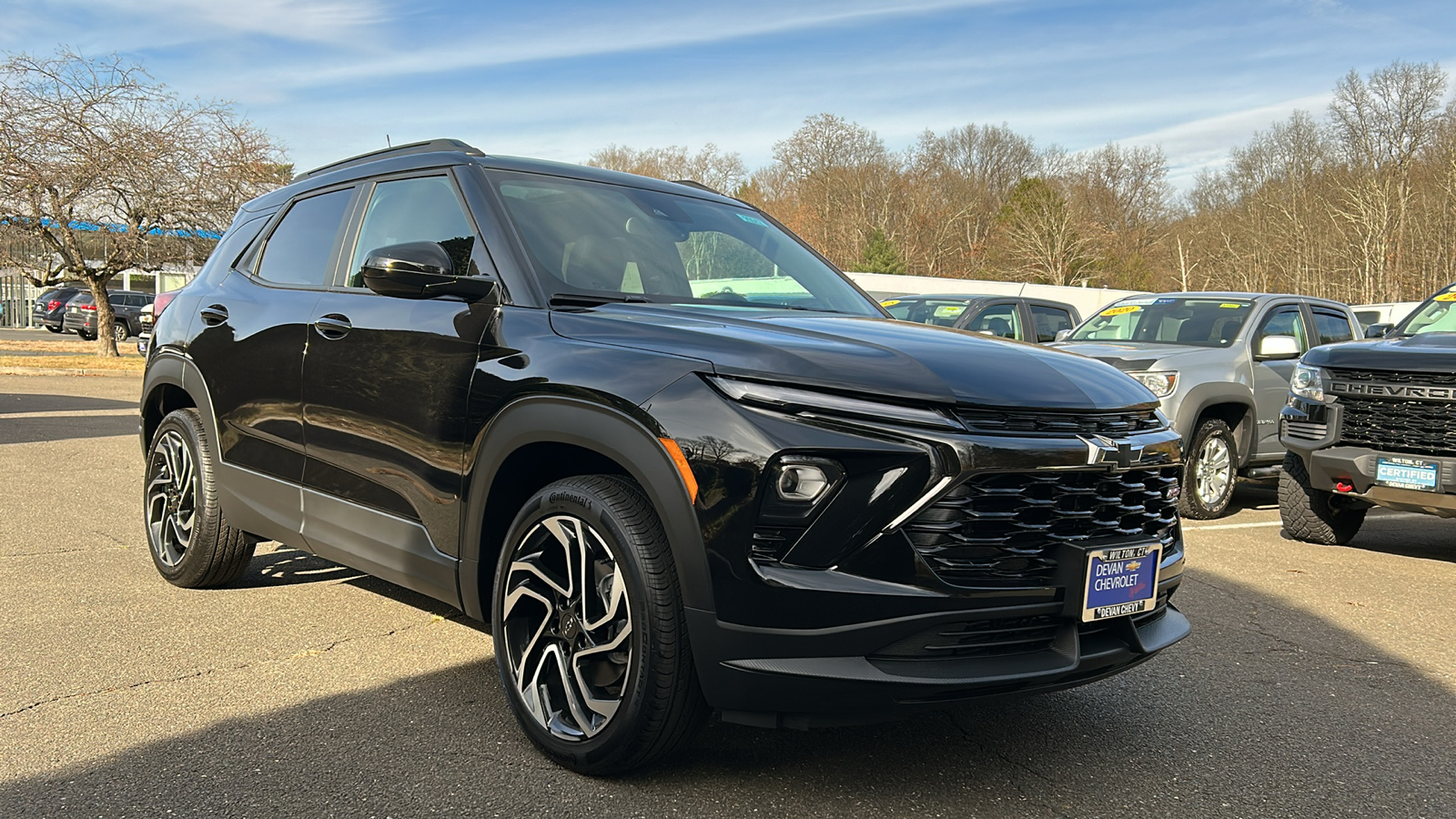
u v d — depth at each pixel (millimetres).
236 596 4242
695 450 2322
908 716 2326
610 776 2578
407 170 3555
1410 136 57281
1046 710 3234
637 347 2576
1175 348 7559
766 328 2686
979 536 2328
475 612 2924
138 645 3582
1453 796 2654
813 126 76938
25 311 47344
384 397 3162
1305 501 6078
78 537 5273
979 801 2535
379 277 2934
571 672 2617
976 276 75688
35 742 2764
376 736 2836
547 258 3045
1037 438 2402
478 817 2367
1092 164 77125
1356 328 9055
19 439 9219
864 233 75688
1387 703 3377
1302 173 63531
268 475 3748
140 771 2594
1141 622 2676
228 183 21359
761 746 2828
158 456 4402
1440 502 5262
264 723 2916
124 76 20688
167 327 4438
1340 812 2551
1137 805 2551
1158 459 2666
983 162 81188
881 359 2443
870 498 2262
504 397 2744
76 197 20781
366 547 3271
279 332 3672
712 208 3828
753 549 2275
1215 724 3139
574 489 2582
